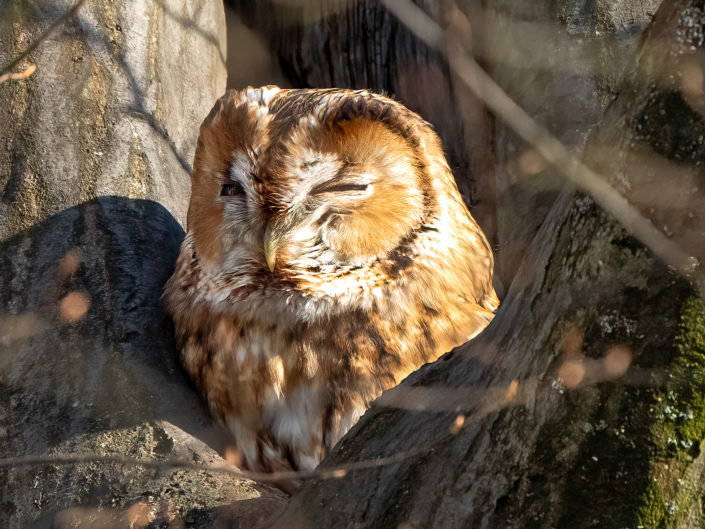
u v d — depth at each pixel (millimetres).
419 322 8273
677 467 4734
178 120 9445
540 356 5062
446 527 5137
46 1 8773
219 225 8266
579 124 9914
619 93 4945
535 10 10328
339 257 8148
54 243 8008
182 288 8438
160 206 8750
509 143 10453
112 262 8133
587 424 4852
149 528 6219
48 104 8453
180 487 6539
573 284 4977
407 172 8219
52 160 8305
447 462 5262
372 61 12031
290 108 8250
